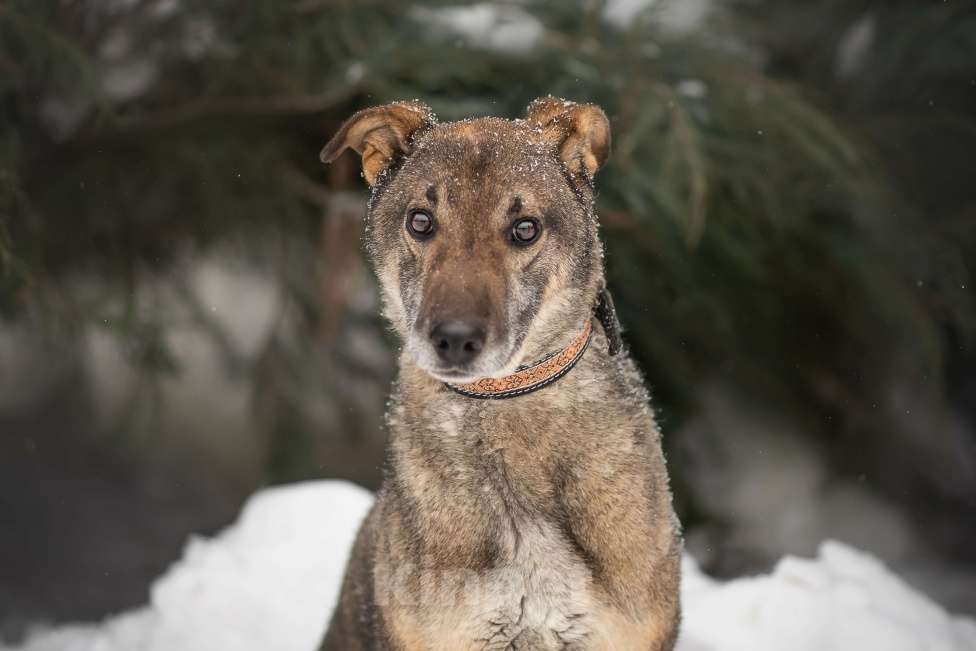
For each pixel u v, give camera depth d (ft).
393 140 13.84
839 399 38.83
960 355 38.45
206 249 34.88
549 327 12.72
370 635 14.21
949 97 37.78
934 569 38.24
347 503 22.89
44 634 24.64
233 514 41.14
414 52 28.17
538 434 12.67
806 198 32.01
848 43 37.35
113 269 33.12
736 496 37.99
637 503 12.69
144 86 30.30
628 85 27.94
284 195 31.81
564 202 13.02
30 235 28.40
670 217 29.50
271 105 29.50
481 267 12.28
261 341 43.68
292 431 35.63
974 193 37.76
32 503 39.75
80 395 43.04
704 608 19.54
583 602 12.64
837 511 39.55
